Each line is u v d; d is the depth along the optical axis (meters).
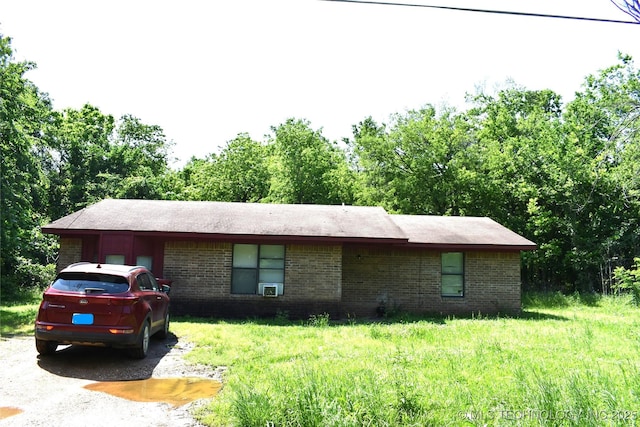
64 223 16.39
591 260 27.05
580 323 15.08
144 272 10.53
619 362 9.12
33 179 20.67
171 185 46.16
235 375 8.03
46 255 29.66
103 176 36.03
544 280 30.45
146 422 6.10
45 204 33.25
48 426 5.91
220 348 10.38
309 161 36.75
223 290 16.59
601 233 27.83
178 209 18.53
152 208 18.50
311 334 12.34
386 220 18.42
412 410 5.98
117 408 6.62
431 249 18.45
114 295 9.01
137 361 9.32
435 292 18.39
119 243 16.03
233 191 43.03
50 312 8.90
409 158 33.72
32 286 23.77
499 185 31.62
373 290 18.33
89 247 16.67
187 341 11.34
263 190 43.19
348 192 37.44
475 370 8.38
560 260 29.11
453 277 18.61
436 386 7.25
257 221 17.44
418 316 17.31
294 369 7.96
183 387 7.68
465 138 33.53
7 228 19.27
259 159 44.22
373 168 34.28
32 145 20.73
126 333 8.89
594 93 33.91
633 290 22.56
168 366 8.97
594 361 9.16
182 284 16.56
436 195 32.69
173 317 15.99
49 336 8.80
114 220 16.81
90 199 34.38
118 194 34.59
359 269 18.41
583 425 5.48
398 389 6.25
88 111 42.94
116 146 39.72
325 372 7.84
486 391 7.05
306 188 36.47
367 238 16.30
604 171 26.92
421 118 34.78
